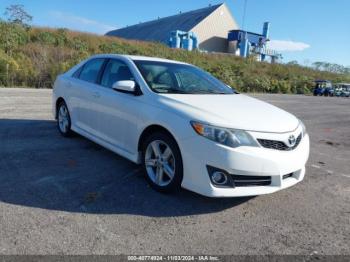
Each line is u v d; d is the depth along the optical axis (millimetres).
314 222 3502
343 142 8328
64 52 23109
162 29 59031
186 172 3520
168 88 4344
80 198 3611
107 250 2699
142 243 2846
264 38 55656
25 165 4488
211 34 55188
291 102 20766
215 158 3303
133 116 4141
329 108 18719
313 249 2977
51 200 3512
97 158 4973
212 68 33406
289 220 3500
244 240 3031
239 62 42844
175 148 3611
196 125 3416
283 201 3979
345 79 54594
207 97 4195
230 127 3350
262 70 42438
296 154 3646
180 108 3676
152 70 4559
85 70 5590
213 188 3336
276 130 3537
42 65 18812
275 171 3436
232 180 3352
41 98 11477
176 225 3201
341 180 4992
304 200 4062
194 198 3799
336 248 3018
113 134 4594
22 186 3805
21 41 23625
